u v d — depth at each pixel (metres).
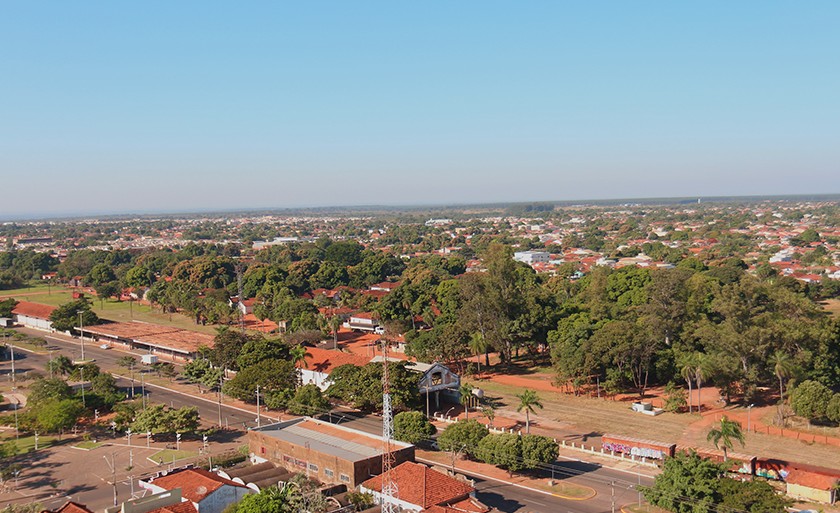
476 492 88.31
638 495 87.75
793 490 86.25
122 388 144.75
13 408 129.62
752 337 119.50
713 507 76.56
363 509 80.00
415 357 158.00
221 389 137.75
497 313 156.25
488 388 144.50
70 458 103.75
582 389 140.38
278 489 80.19
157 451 106.50
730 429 89.38
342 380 125.00
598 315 172.62
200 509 78.00
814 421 114.38
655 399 132.00
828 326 126.75
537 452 93.31
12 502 86.94
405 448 92.94
